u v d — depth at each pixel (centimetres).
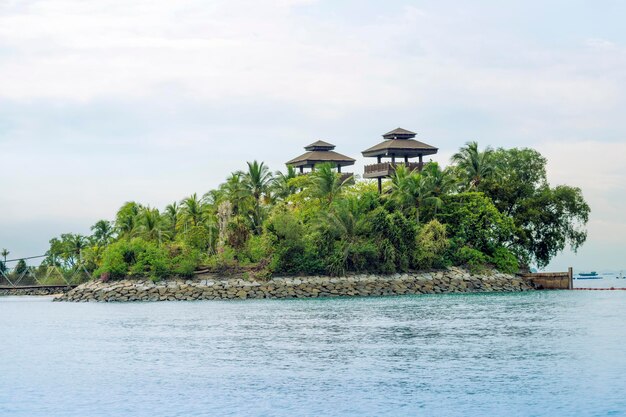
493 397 2873
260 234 11100
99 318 7038
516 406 2731
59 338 5278
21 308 9138
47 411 2797
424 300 8719
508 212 11856
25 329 6047
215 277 10231
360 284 10138
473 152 11794
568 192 11662
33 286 12088
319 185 11144
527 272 11450
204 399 2938
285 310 7381
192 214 11781
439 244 10544
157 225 11656
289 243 10262
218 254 10444
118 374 3572
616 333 4816
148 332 5516
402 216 10506
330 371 3503
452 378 3262
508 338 4622
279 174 12569
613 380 3158
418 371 3453
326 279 10169
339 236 10475
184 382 3306
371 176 12681
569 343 4334
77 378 3484
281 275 10231
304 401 2862
